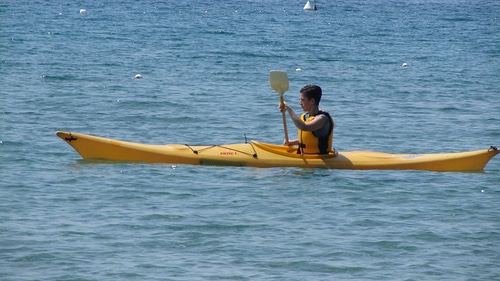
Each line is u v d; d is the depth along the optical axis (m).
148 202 27.69
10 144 36.41
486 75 72.75
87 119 44.84
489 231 25.34
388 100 55.97
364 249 23.41
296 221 25.94
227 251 22.94
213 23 126.38
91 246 23.03
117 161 33.50
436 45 102.56
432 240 24.36
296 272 21.44
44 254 22.23
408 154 34.66
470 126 45.66
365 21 141.25
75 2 159.62
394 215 26.86
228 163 33.09
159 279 20.66
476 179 32.16
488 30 129.62
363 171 32.84
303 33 113.75
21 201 27.38
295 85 63.59
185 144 36.03
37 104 49.12
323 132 33.09
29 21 115.81
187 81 62.94
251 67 74.69
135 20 126.19
